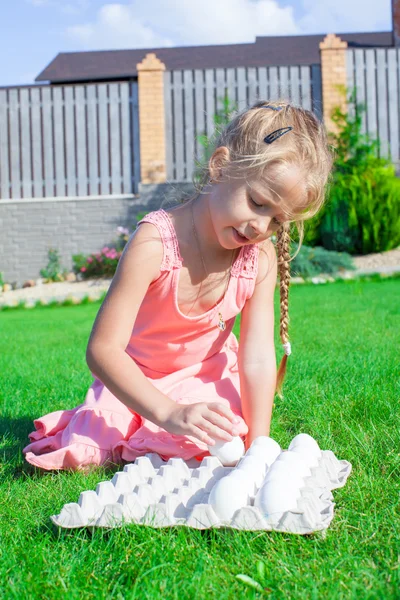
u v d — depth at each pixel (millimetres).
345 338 4477
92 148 12562
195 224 2115
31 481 1988
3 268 12508
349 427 2268
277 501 1477
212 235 2098
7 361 4438
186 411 1818
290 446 1902
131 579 1293
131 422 2258
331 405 2547
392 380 2896
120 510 1501
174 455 2057
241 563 1341
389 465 1891
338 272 10281
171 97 12609
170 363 2311
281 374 2387
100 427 2197
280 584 1251
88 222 12430
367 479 1766
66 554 1402
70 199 12406
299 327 5176
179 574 1293
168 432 1965
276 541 1426
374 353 3619
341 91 11977
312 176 1825
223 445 1821
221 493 1493
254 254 2240
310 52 22125
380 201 10984
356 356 3596
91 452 2135
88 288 11211
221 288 2199
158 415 1853
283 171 1761
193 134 12578
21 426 2711
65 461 2111
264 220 1822
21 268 12500
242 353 2229
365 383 2818
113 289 2006
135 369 1929
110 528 1472
